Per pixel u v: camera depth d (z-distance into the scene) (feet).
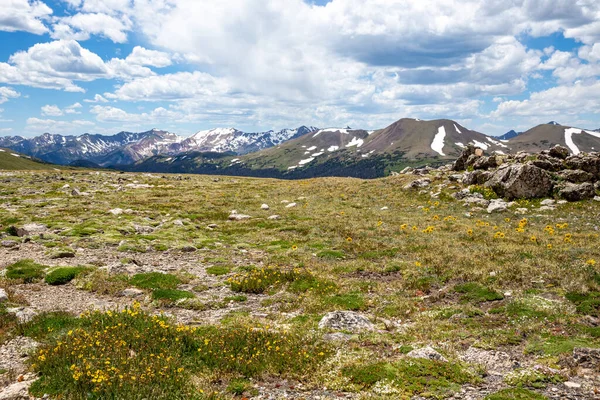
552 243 84.84
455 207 141.69
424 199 157.89
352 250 90.12
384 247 90.68
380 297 59.36
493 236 94.32
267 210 154.81
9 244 89.51
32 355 36.11
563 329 43.80
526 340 42.16
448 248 84.17
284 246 96.94
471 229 104.12
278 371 36.24
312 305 55.57
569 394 30.78
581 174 141.49
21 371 34.19
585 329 42.80
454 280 65.16
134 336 38.60
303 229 115.34
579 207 124.88
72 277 66.54
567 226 105.91
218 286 67.05
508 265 67.41
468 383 33.47
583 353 35.96
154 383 31.32
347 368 36.09
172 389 31.14
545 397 30.01
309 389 33.42
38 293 58.75
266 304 57.57
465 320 48.49
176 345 38.40
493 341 41.88
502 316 49.01
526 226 109.19
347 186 200.44
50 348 36.06
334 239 102.12
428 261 75.87
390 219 127.24
